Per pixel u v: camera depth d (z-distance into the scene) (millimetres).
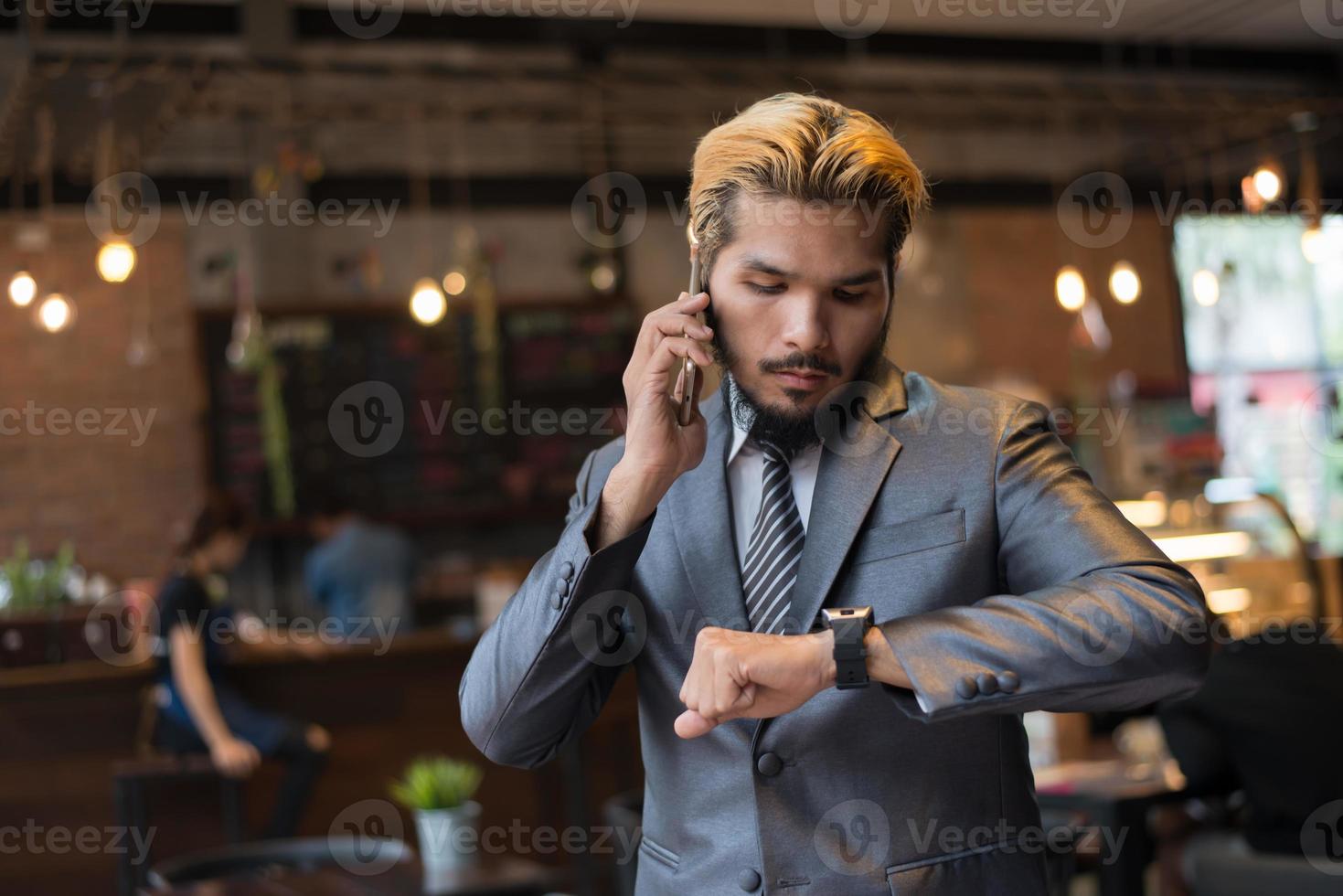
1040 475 1053
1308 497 7879
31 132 5078
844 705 1033
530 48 5961
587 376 7340
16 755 4387
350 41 5773
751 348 1042
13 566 4949
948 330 7836
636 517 1042
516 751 1135
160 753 4453
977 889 1038
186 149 6559
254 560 6945
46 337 6652
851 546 1056
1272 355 8070
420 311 5777
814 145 1004
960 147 7785
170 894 2725
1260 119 6742
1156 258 8031
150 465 6793
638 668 1136
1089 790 3143
